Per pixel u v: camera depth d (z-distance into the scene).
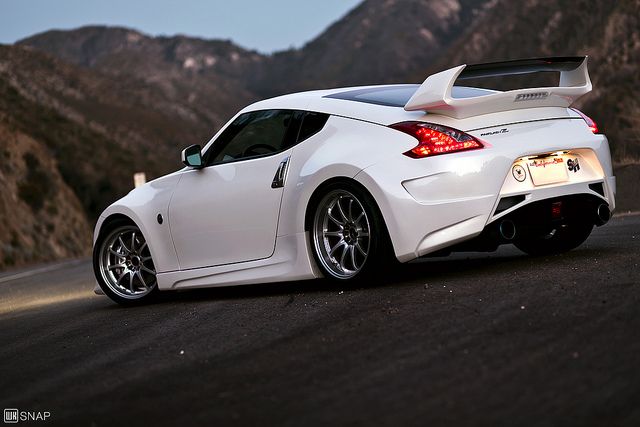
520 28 56.97
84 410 2.89
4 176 35.03
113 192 47.50
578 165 5.02
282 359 3.32
